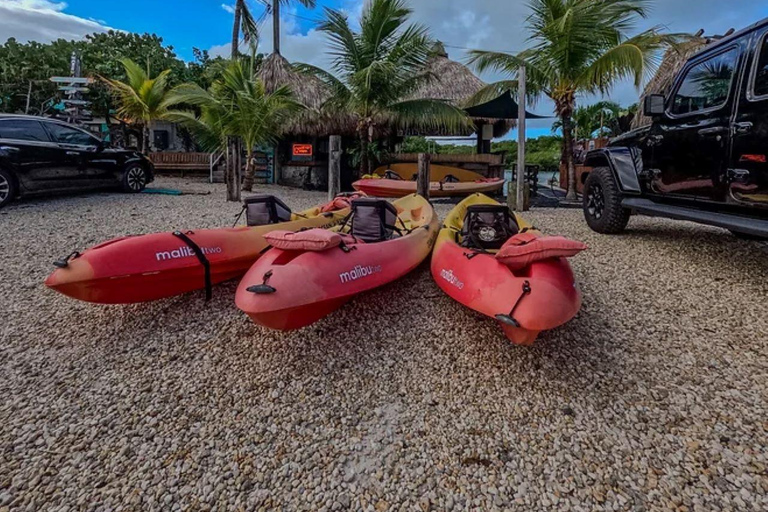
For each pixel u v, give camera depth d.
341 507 1.88
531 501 1.89
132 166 9.71
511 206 8.70
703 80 4.34
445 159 12.94
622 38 9.73
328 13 10.80
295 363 2.95
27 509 1.85
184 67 21.16
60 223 6.25
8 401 2.53
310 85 13.14
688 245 5.34
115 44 21.53
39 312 3.58
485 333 3.29
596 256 4.96
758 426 2.27
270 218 4.55
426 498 1.92
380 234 3.92
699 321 3.39
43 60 17.86
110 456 2.15
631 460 2.09
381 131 12.70
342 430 2.36
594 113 20.50
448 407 2.52
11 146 7.22
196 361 2.98
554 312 2.45
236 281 4.17
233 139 8.99
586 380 2.71
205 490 1.96
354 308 3.71
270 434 2.32
